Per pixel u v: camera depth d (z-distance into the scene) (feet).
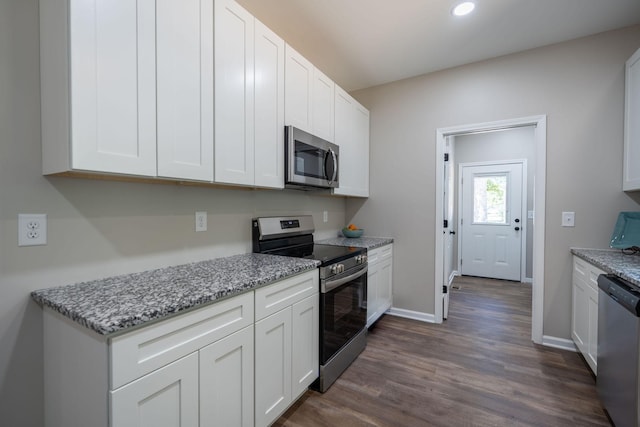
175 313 3.39
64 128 3.41
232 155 5.26
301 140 6.88
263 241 7.28
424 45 8.29
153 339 3.19
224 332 4.04
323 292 6.15
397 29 7.52
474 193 16.44
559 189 8.19
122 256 4.71
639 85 6.79
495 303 11.90
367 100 11.14
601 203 7.76
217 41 4.96
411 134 10.33
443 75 9.76
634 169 6.93
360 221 11.30
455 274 16.71
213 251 6.23
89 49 3.39
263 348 4.72
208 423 3.81
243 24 5.48
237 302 4.25
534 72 8.47
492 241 15.99
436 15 6.98
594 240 7.83
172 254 5.45
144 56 3.93
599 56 7.76
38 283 3.86
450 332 9.15
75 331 3.26
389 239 10.39
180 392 3.47
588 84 7.88
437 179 9.91
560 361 7.43
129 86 3.78
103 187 4.49
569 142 8.07
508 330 9.29
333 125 8.58
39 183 3.87
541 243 8.37
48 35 3.68
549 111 8.29
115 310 3.11
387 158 10.77
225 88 5.11
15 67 3.69
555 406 5.74
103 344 2.88
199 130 4.68
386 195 10.78
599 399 5.64
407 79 10.37
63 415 3.57
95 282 4.30
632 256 6.73
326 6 6.66
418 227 10.24
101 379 2.91
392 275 10.65
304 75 7.26
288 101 6.69
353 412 5.59
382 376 6.78
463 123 9.46
